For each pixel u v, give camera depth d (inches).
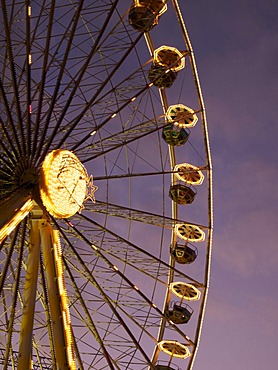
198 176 1246.3
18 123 908.6
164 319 1117.1
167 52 1190.3
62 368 848.3
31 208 890.7
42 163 895.1
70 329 874.8
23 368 824.9
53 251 899.4
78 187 911.0
